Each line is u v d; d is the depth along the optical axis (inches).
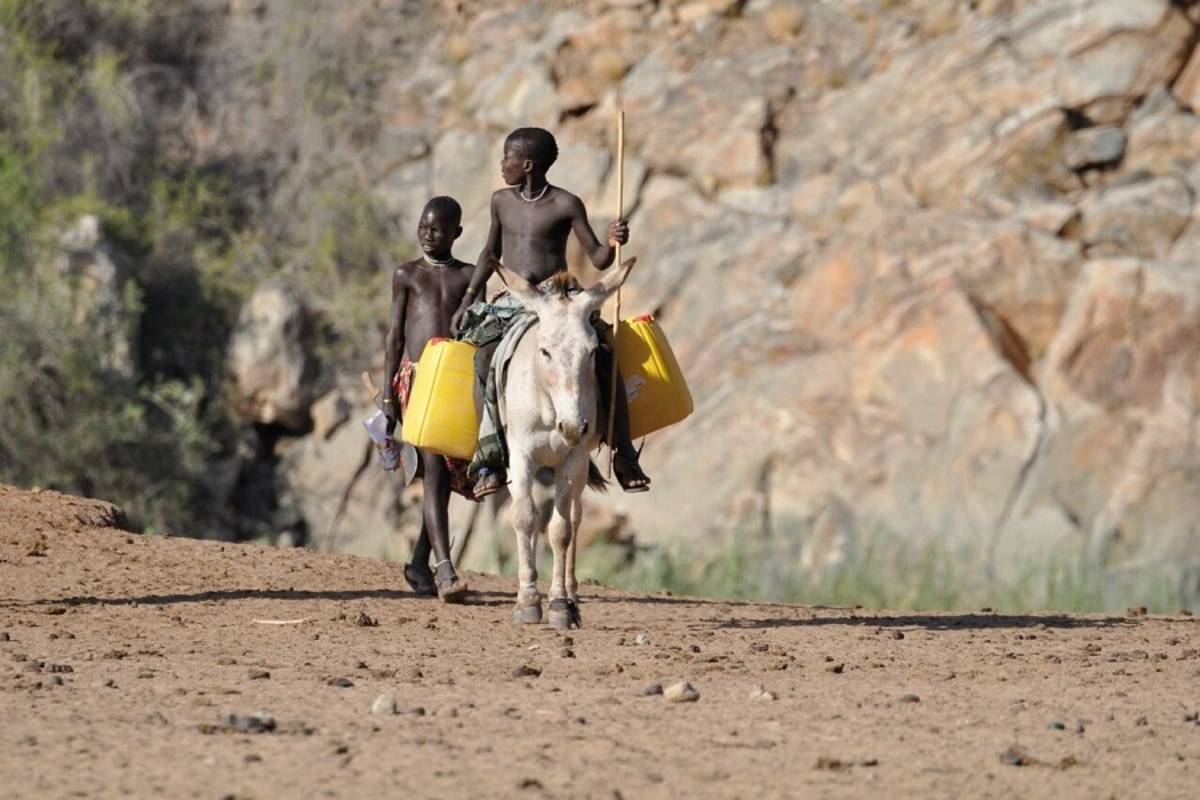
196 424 4163.4
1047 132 4030.5
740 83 4419.3
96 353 3969.0
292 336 4288.9
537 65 4608.8
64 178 4483.3
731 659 1366.9
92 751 943.7
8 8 4579.2
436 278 1742.1
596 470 1605.6
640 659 1350.9
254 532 4141.2
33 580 1787.6
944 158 4062.5
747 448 3705.7
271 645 1414.9
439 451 1574.8
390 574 1989.4
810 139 4288.9
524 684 1204.5
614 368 1504.7
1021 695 1200.2
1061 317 3693.4
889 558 3405.5
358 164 4687.5
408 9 4997.5
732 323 3983.8
